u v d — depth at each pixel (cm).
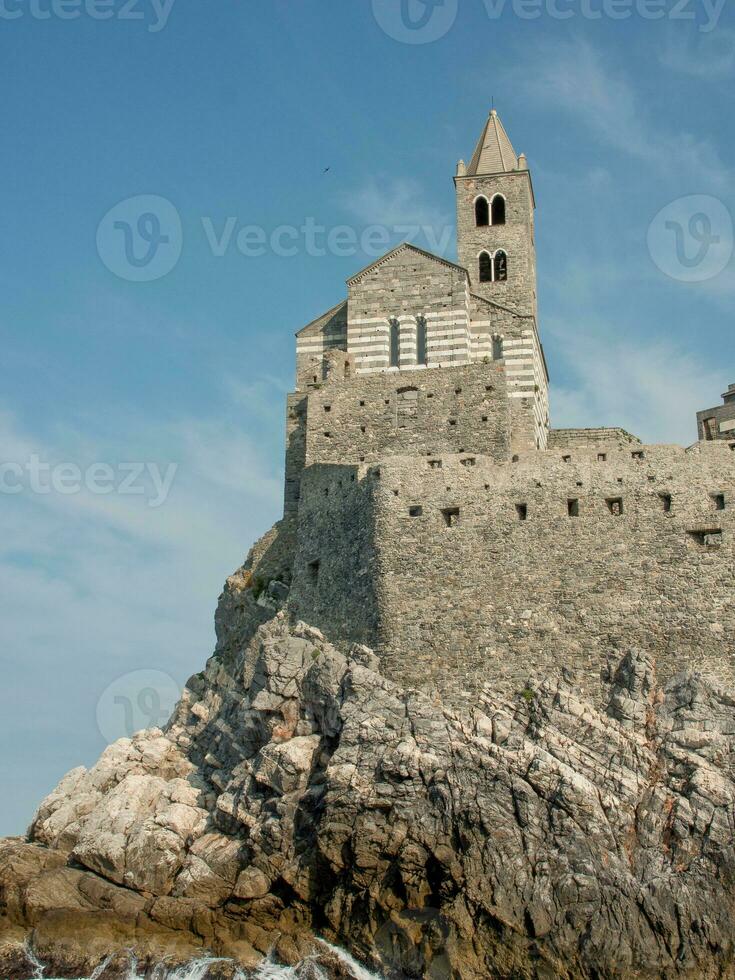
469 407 8369
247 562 8744
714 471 7269
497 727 6606
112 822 6669
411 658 7144
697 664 6869
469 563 7294
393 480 7569
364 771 6338
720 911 5903
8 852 6694
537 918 5859
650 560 7144
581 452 7475
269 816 6488
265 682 7056
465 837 6084
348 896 6128
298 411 8944
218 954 6209
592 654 6994
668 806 6253
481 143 10106
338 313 9306
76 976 6162
